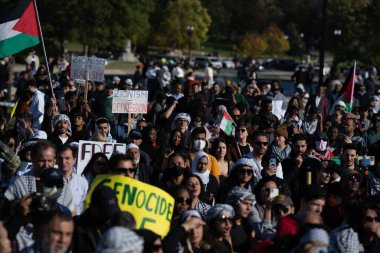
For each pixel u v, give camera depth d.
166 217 10.50
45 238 8.12
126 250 7.66
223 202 13.13
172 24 138.12
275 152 17.20
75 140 18.77
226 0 195.00
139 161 15.09
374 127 21.12
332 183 14.09
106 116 23.78
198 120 21.44
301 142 15.19
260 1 194.38
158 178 14.40
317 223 9.12
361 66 96.50
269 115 23.62
